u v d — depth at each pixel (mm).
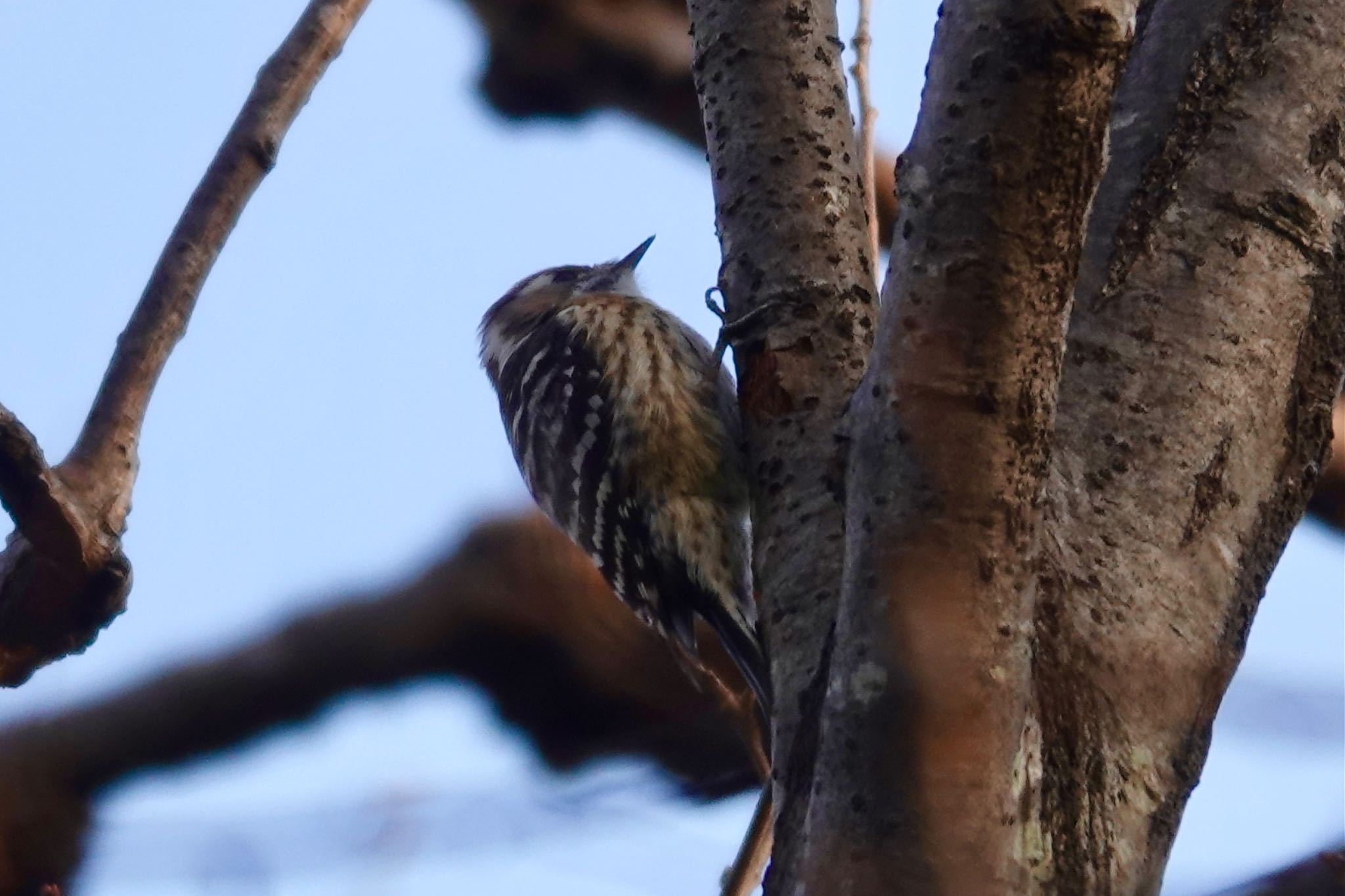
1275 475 6137
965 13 5324
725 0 7988
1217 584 5895
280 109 6797
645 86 11188
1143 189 6457
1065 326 5359
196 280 6496
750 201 7660
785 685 6094
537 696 11398
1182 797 5559
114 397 6230
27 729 11219
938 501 5277
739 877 6898
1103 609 5703
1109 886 5277
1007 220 5223
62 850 10430
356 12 7090
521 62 11156
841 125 7793
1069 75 5129
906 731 5141
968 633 5195
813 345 7277
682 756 10734
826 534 6516
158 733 11477
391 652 11695
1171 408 6086
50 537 5941
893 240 5688
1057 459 5996
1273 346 6250
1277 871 4938
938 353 5297
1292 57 6613
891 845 5098
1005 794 5176
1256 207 6398
